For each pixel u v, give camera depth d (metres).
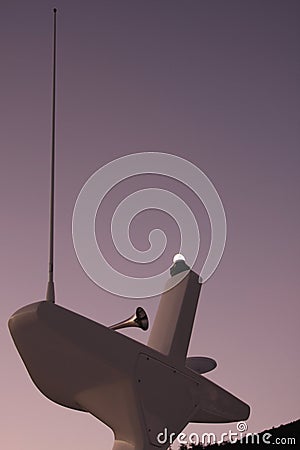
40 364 3.94
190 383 4.34
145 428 4.02
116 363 3.92
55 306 3.79
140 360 4.05
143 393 4.03
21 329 3.79
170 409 4.18
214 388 4.51
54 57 5.27
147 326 4.34
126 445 4.04
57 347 3.82
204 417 4.45
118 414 4.06
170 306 4.50
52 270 4.38
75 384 4.01
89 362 3.88
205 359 5.10
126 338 4.01
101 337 3.89
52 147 4.77
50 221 4.52
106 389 4.00
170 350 4.30
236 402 4.64
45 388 4.10
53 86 5.14
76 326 3.81
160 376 4.15
